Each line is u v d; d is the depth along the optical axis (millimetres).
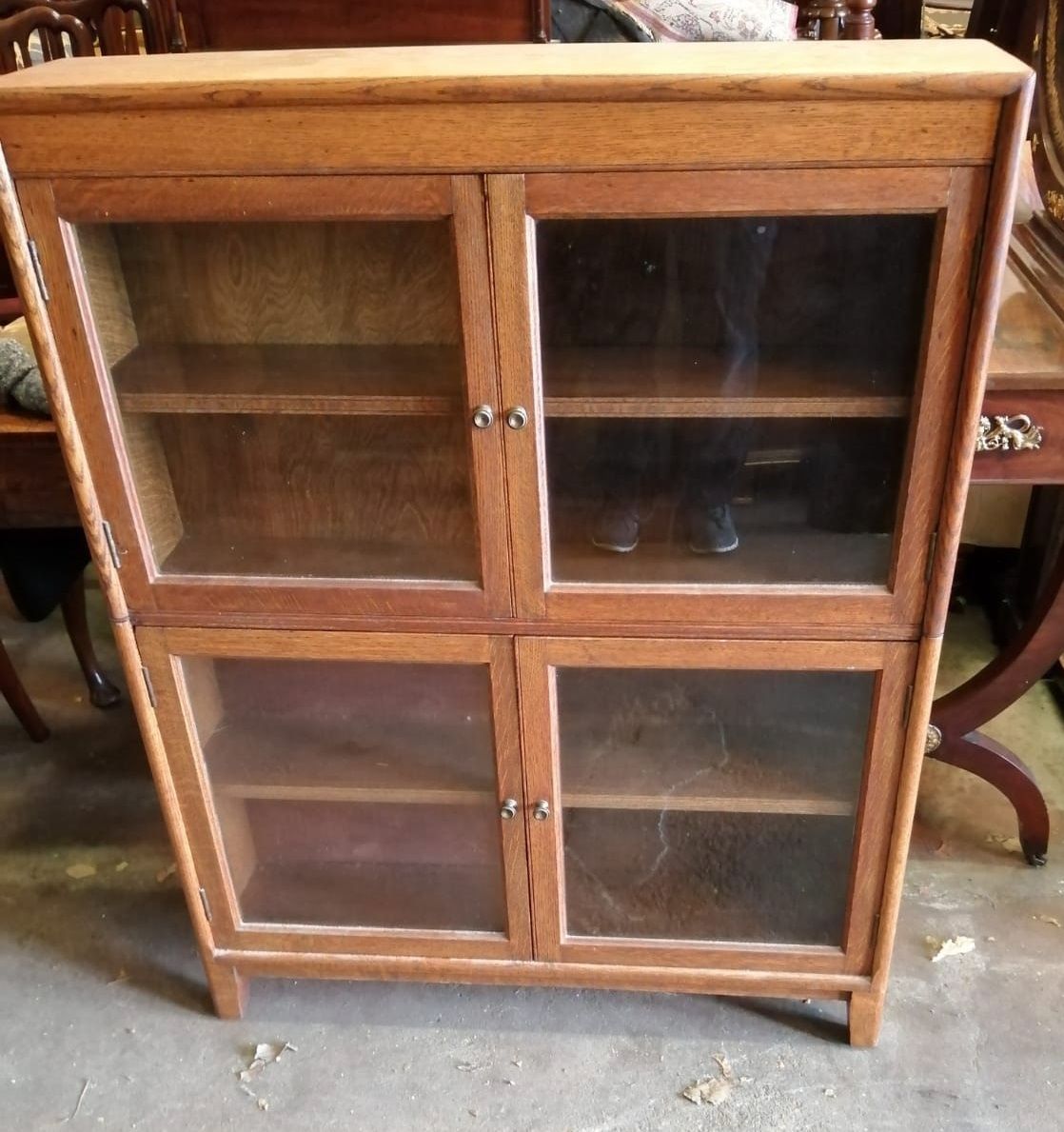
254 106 996
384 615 1254
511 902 1451
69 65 1134
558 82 958
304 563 1270
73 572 1892
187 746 1372
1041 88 1735
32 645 2398
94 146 1031
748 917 1471
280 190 1044
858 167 984
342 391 1155
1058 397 1270
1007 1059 1479
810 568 1204
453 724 1433
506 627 1246
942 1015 1538
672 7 1777
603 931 1474
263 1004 1599
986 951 1623
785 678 1319
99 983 1636
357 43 1843
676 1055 1507
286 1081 1491
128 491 1206
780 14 1772
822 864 1460
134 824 1916
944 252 1008
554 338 1112
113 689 2199
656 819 1513
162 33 1882
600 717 1386
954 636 2316
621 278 1078
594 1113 1436
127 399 1187
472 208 1030
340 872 1572
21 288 1095
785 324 1098
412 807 1528
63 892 1787
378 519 1267
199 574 1259
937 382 1064
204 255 1179
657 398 1111
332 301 1190
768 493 1185
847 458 1149
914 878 1746
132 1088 1487
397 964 1511
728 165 995
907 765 1282
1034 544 2154
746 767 1384
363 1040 1543
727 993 1492
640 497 1192
